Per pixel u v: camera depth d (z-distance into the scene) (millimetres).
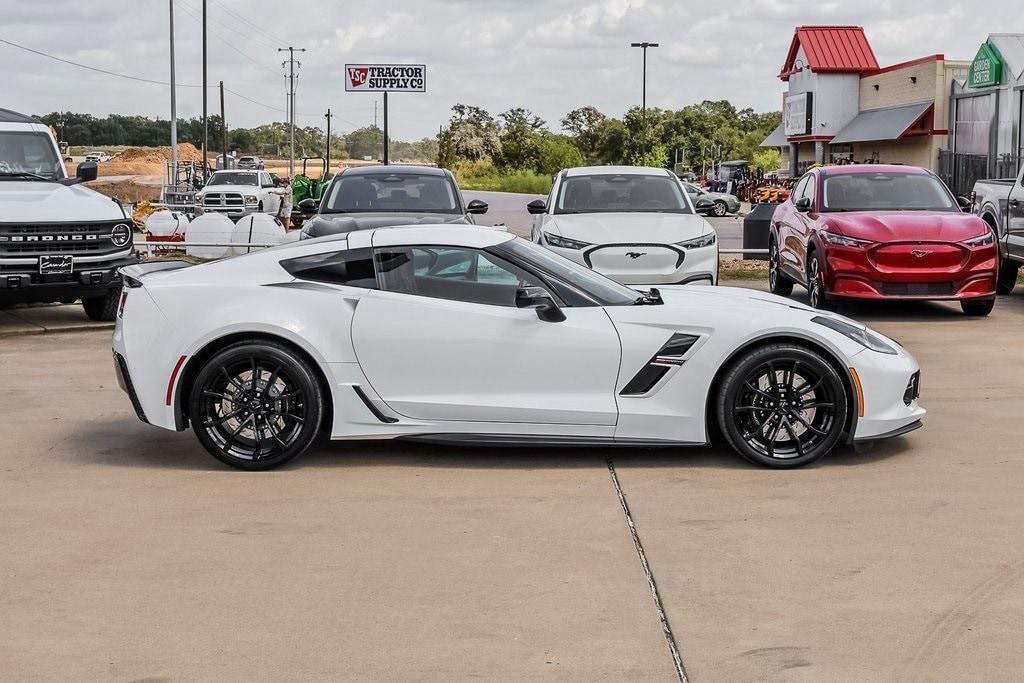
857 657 3986
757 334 6477
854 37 54031
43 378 9500
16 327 12266
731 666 3924
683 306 6676
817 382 6535
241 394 6531
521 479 6359
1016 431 7383
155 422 6652
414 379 6574
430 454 6922
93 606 4504
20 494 6098
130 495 6078
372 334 6551
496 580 4770
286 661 3982
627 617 4359
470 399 6562
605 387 6559
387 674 3871
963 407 8125
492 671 3893
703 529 5422
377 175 13469
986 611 4383
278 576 4832
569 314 6594
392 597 4582
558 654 4027
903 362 6719
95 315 12727
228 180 39344
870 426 6574
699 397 6535
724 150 96125
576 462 6715
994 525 5434
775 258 15430
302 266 6719
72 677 3859
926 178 13875
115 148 179125
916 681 3801
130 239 12477
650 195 13148
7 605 4516
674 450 6969
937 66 43094
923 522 5492
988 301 12750
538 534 5375
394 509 5801
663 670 3896
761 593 4594
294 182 34062
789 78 57906
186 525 5551
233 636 4203
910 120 44156
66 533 5430
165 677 3861
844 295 12477
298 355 6555
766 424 6539
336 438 6621
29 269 11703
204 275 6754
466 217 12602
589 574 4828
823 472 6453
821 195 13719
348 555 5094
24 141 13180
